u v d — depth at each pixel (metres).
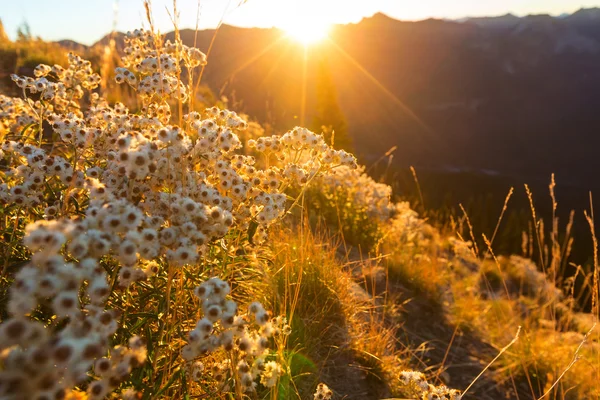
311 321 3.25
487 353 5.29
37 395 0.83
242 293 3.03
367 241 6.71
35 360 0.82
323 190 6.88
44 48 10.19
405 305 5.52
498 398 4.46
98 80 3.35
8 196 1.91
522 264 11.10
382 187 8.40
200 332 1.39
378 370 3.35
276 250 3.66
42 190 2.04
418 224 8.53
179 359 1.96
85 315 1.25
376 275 5.61
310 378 2.92
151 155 1.63
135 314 1.77
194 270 2.05
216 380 1.88
